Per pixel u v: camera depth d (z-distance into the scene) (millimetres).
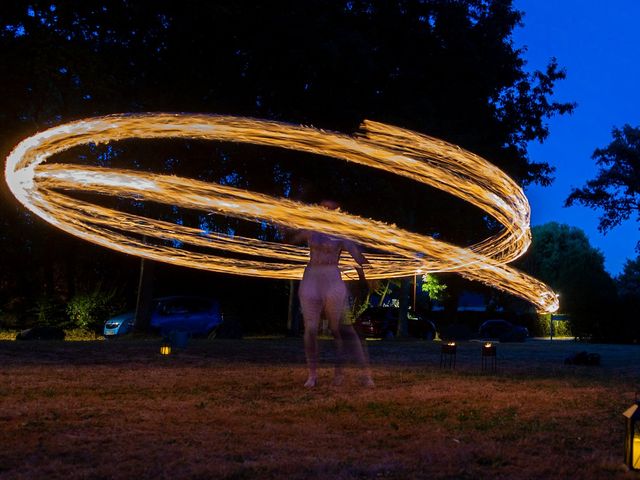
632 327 31125
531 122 31062
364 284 9211
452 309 45250
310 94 24656
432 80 28375
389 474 4441
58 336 25250
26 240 30328
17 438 5348
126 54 23266
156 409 6723
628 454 4598
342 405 7113
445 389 8625
